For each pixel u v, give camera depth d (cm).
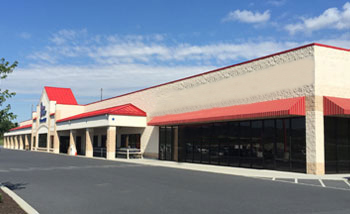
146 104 3588
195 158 2777
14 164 2522
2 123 1038
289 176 1764
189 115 2761
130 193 1187
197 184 1430
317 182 1545
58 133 4944
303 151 1895
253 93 2273
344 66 1964
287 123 2008
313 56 1880
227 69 2527
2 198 996
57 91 5528
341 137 1980
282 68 2072
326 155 1894
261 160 2164
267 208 937
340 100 1877
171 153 3095
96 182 1481
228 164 2427
